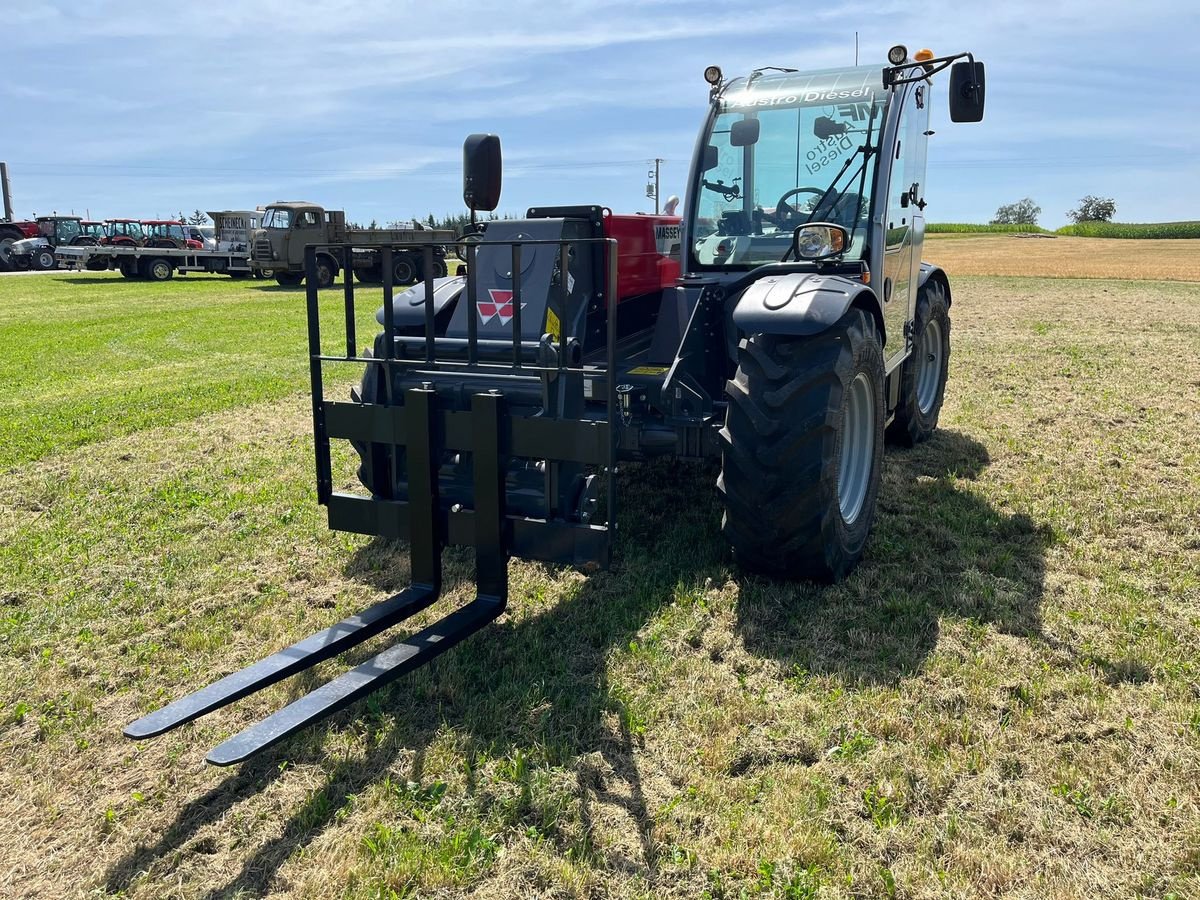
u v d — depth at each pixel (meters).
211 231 35.88
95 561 4.19
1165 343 10.41
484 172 3.75
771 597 3.54
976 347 10.27
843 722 2.70
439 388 3.44
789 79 4.44
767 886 2.08
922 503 4.61
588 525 3.13
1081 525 4.28
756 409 3.27
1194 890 2.04
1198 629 3.23
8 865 2.27
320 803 2.40
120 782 2.58
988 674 2.94
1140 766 2.47
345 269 3.43
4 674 3.19
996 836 2.23
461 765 2.55
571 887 2.09
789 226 4.37
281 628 3.46
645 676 2.99
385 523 3.46
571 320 3.93
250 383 8.98
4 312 17.22
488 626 3.38
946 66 4.19
